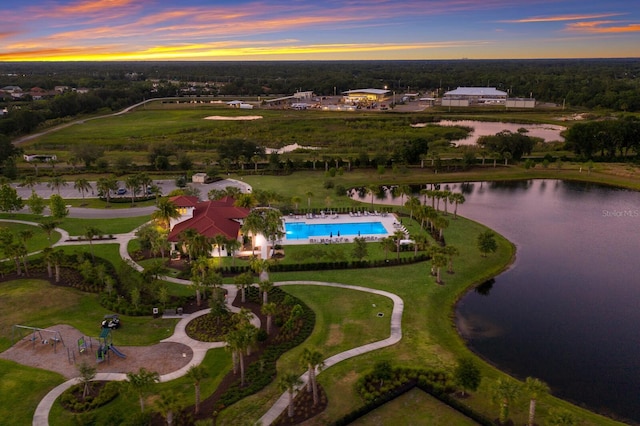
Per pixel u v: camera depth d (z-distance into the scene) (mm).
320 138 198500
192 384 51156
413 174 144875
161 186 133875
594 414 47875
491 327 64812
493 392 44562
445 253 78250
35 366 54188
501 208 115375
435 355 56125
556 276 79375
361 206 114750
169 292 72500
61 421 45625
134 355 56344
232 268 79562
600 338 62188
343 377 52031
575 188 133500
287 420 45656
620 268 82188
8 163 145625
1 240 79875
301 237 96062
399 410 47406
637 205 116812
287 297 67812
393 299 69750
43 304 68500
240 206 100188
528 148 156875
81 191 127812
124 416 46062
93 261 83625
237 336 49906
